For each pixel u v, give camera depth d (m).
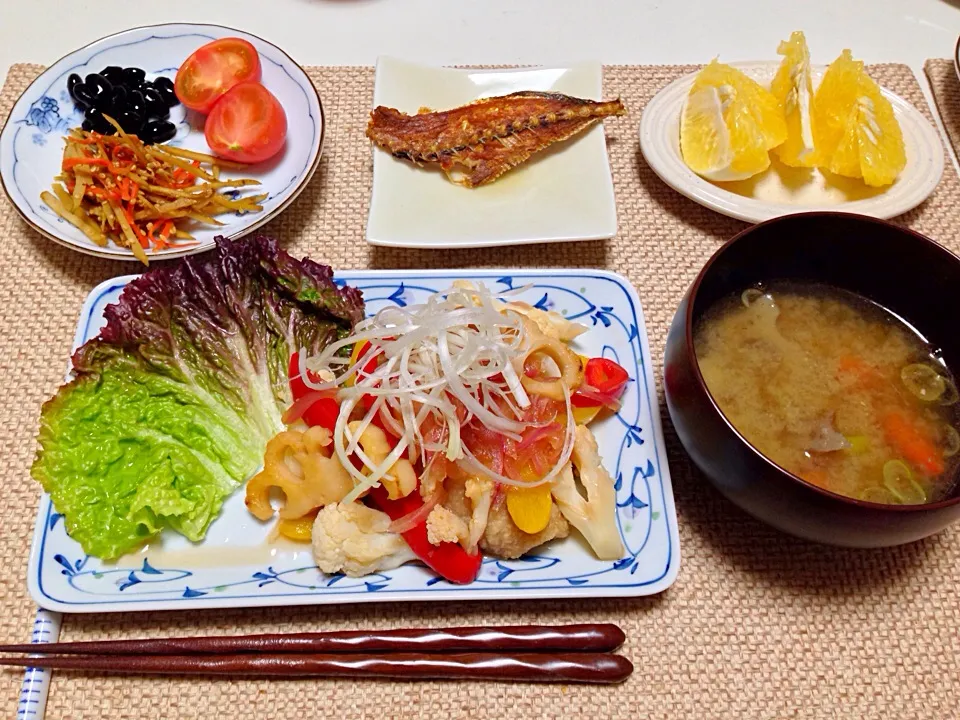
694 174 0.40
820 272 0.33
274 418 0.33
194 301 0.34
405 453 0.30
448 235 0.38
